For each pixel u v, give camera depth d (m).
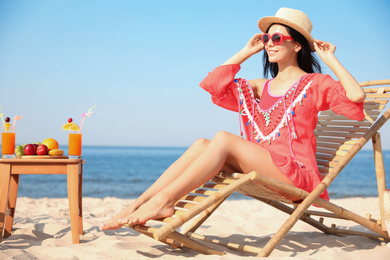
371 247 3.05
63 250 2.75
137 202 2.64
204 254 2.70
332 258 2.47
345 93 2.77
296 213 2.52
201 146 2.75
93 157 57.75
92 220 4.27
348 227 4.06
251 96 3.24
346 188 20.78
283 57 3.12
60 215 4.85
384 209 3.02
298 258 2.39
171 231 2.29
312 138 2.99
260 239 3.43
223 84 3.26
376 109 3.19
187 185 2.52
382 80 3.38
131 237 3.35
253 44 3.35
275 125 3.00
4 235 3.30
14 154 3.17
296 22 3.10
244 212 5.30
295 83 3.02
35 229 3.60
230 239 3.45
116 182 24.30
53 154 3.18
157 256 2.75
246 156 2.60
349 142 3.08
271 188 2.61
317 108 2.96
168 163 44.34
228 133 2.64
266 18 3.18
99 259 2.55
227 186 2.39
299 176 2.70
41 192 17.72
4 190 3.05
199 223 3.22
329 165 3.04
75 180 3.06
